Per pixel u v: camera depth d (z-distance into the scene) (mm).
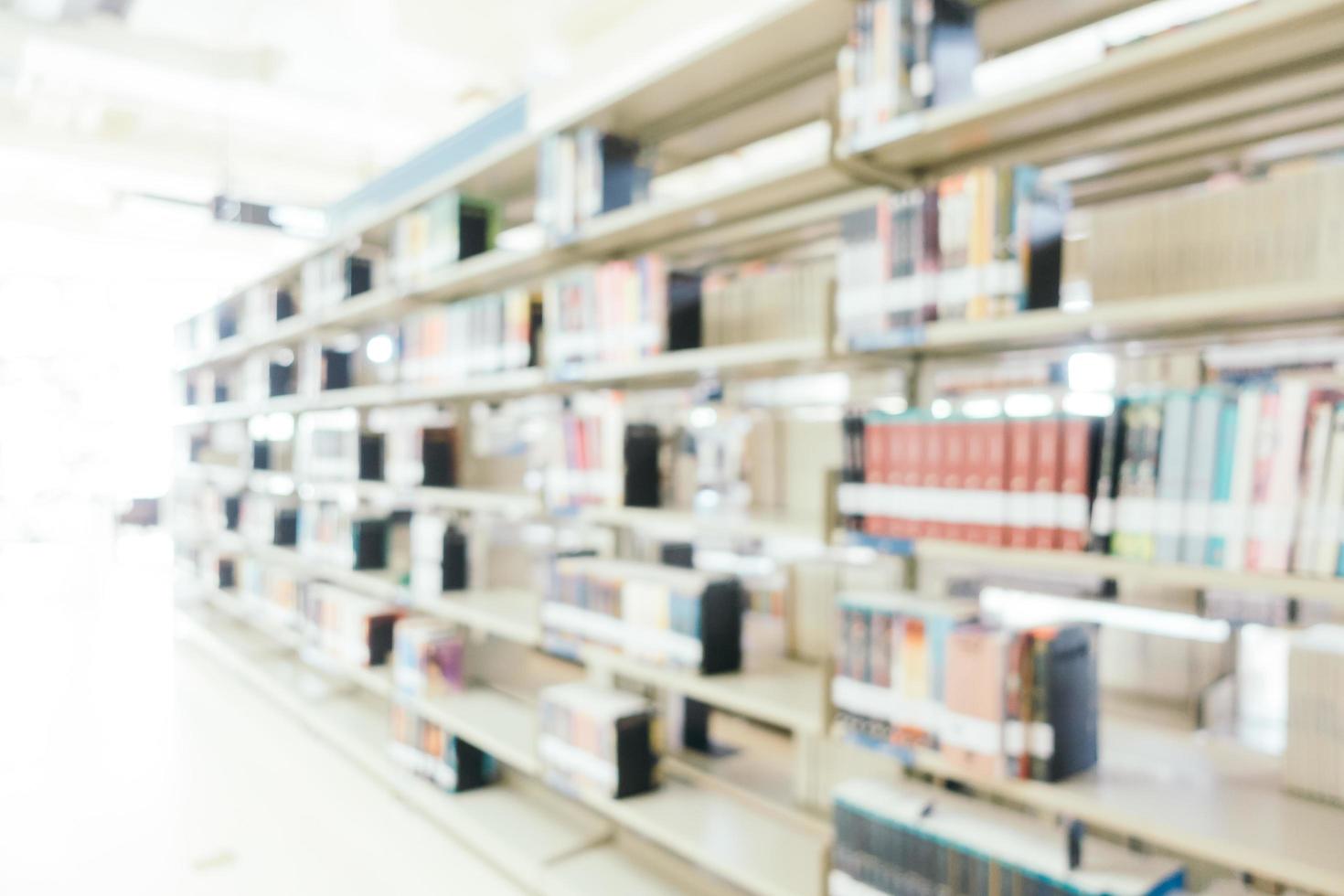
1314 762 1401
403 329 3408
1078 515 1430
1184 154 1863
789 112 2393
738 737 3037
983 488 1548
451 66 5277
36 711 4227
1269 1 1234
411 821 3047
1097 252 1562
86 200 7629
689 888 2391
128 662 5148
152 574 8375
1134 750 1610
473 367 2979
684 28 2885
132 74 4793
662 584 2254
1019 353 2061
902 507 1675
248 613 5031
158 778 3422
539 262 2752
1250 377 1882
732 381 2947
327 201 7730
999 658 1481
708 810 2326
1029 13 1847
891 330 1693
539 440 2709
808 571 2295
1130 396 1384
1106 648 1883
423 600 3254
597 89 3137
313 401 4086
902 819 1649
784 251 2738
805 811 2285
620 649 2383
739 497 2377
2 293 9445
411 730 3264
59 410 9828
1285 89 1543
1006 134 1726
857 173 1849
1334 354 1782
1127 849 1516
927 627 1606
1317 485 1211
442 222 3088
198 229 8117
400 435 3477
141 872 2684
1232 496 1285
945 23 1704
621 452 2348
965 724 1542
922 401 2049
